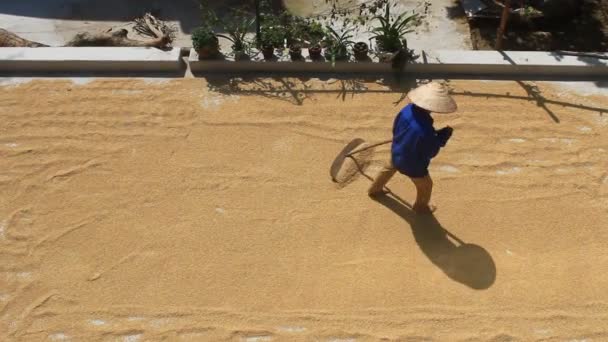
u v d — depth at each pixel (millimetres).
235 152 7094
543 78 8039
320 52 8094
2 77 8031
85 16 9492
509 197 6617
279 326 5551
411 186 6746
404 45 8047
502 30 8273
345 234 6281
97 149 7152
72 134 7316
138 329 5527
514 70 8047
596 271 5957
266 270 5980
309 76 8094
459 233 6297
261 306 5699
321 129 7363
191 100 7734
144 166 6953
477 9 9211
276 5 9617
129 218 6441
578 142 7172
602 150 7074
